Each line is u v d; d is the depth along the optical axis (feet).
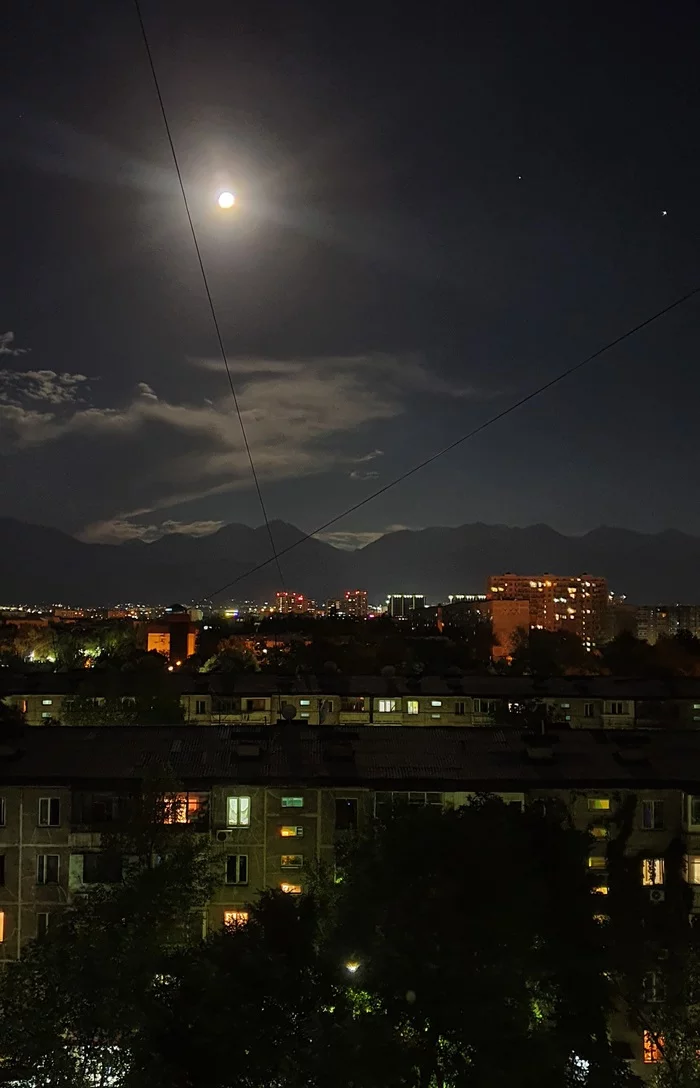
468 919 88.94
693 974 100.12
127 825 131.23
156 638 565.94
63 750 151.02
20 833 139.44
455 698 286.87
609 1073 89.40
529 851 100.99
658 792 141.59
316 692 287.28
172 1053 80.89
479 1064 79.92
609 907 106.42
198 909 136.67
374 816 140.87
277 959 87.92
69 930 107.96
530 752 149.89
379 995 87.76
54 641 499.10
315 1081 79.05
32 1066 88.48
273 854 140.67
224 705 287.07
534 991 93.15
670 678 306.96
